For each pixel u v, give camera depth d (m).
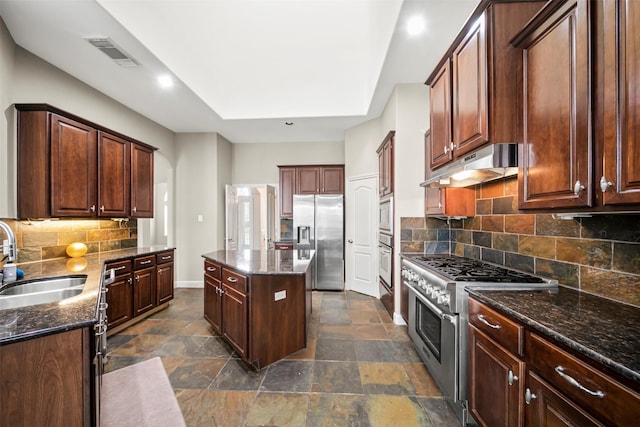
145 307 3.23
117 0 2.07
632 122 0.87
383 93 3.34
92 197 2.76
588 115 1.03
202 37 2.91
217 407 1.80
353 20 2.77
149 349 2.56
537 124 1.30
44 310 1.22
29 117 2.32
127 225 3.68
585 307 1.21
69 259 2.74
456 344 1.63
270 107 4.15
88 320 1.11
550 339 0.99
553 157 1.20
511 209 2.02
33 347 1.01
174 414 1.74
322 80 3.88
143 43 2.37
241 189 4.98
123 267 2.92
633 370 0.71
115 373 2.18
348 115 4.04
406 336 2.82
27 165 2.33
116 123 3.50
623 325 1.01
